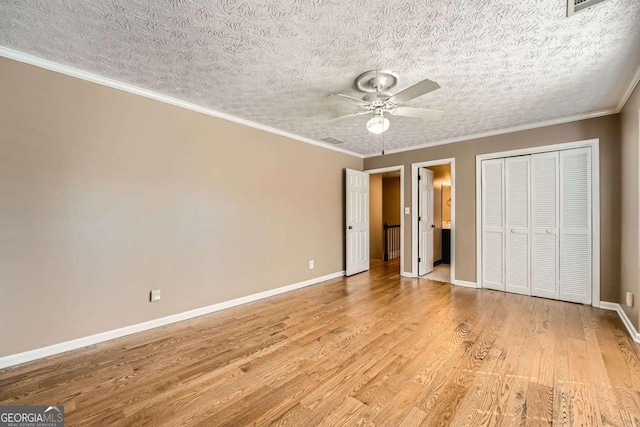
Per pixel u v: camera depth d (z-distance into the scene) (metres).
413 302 3.52
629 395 1.70
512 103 2.97
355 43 1.95
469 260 4.23
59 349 2.26
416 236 4.88
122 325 2.58
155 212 2.79
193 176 3.08
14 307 2.09
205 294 3.17
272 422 1.52
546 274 3.62
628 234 2.74
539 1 1.55
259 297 3.71
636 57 2.10
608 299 3.19
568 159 3.45
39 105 2.18
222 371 2.01
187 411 1.61
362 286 4.34
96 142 2.45
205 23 1.75
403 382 1.86
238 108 3.15
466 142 4.24
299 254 4.30
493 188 4.02
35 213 2.17
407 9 1.62
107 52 2.09
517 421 1.50
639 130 2.39
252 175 3.65
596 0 1.53
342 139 4.43
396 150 5.09
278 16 1.68
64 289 2.29
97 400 1.70
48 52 2.09
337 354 2.23
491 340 2.44
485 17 1.68
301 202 4.34
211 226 3.23
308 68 2.28
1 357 2.04
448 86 2.57
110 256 2.52
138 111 2.68
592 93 2.72
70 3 1.58
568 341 2.41
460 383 1.84
